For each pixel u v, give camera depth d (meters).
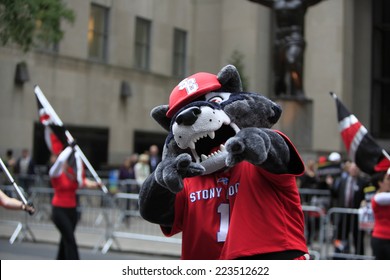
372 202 6.95
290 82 12.81
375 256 6.99
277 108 3.15
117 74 22.56
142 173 16.11
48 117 9.22
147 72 23.69
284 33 12.62
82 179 8.61
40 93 9.38
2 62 19.02
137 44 23.61
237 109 3.00
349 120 8.16
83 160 8.95
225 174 3.18
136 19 23.48
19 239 12.59
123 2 22.77
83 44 21.38
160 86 24.34
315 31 24.27
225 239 3.11
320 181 12.43
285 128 12.75
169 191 3.18
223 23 24.73
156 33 24.05
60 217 8.39
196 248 3.19
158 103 24.25
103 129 22.14
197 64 25.16
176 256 10.95
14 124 19.31
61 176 8.41
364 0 25.80
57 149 9.13
